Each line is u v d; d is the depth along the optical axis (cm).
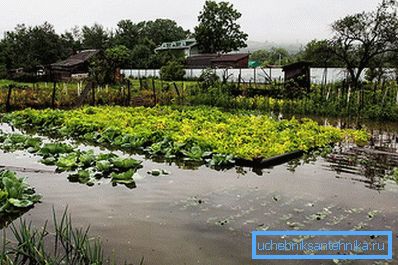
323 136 1230
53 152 1025
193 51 8219
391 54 2730
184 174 870
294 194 737
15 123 1577
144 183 795
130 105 2230
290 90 2414
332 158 1046
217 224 593
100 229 571
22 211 640
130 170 821
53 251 498
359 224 601
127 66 6294
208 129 1304
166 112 1773
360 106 2003
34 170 877
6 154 1045
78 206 663
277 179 841
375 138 1369
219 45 8544
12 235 553
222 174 877
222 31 8525
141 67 6397
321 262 489
